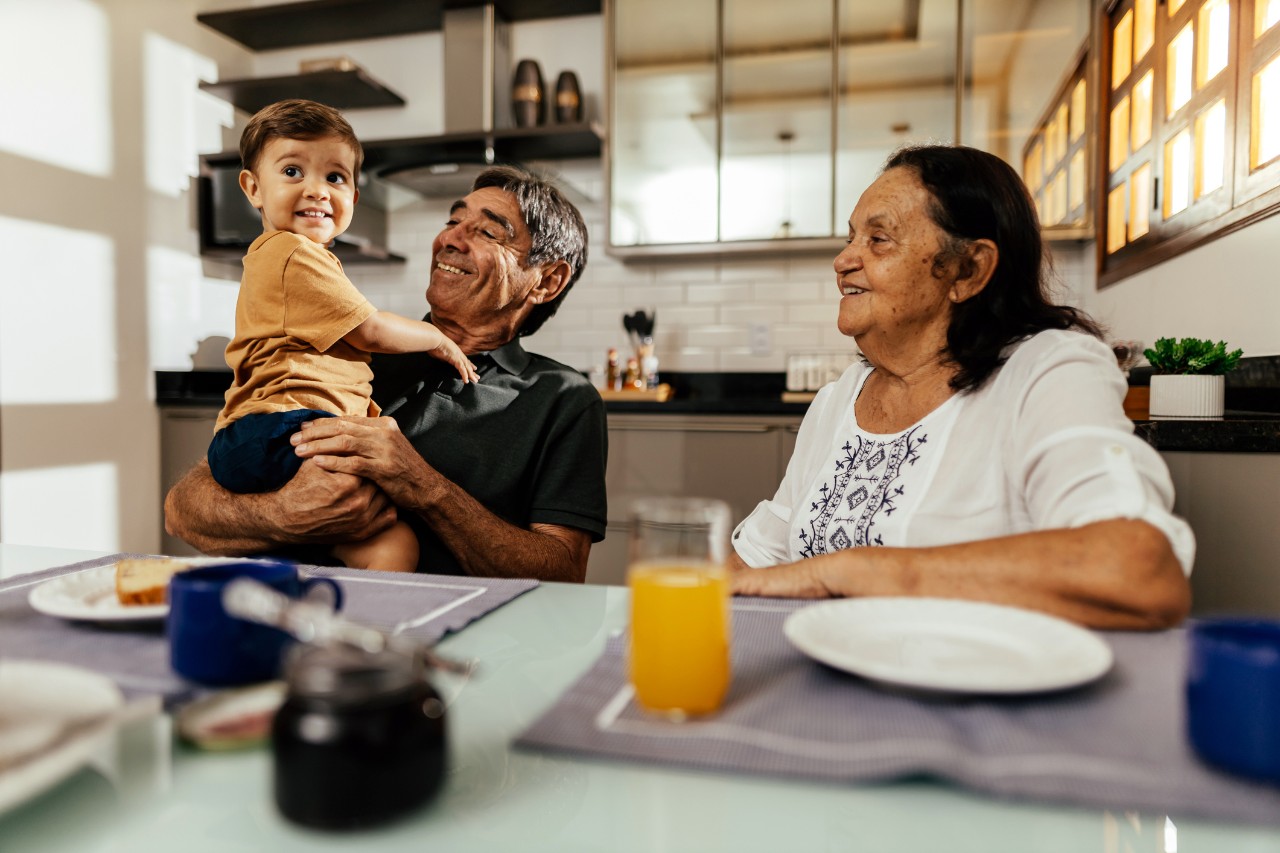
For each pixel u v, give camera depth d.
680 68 3.35
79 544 3.21
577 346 3.75
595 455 1.46
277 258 1.38
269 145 1.51
